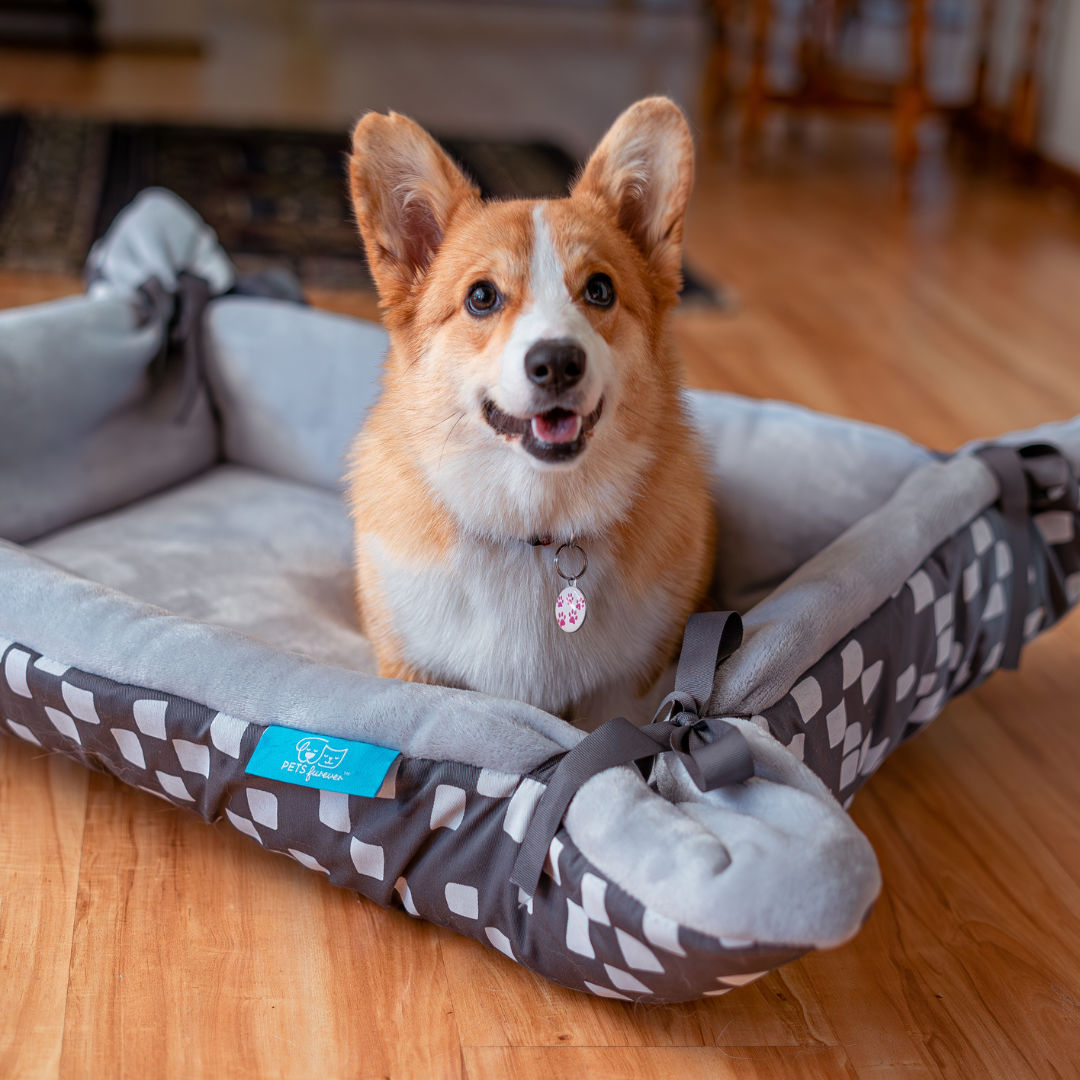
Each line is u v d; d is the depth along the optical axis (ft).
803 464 6.66
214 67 21.49
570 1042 4.13
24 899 4.63
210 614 5.99
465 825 4.16
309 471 7.45
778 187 17.07
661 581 4.91
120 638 4.73
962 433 9.60
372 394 7.22
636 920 3.65
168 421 7.34
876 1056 4.16
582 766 3.96
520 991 4.33
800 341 11.40
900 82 17.33
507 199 5.02
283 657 4.64
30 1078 3.87
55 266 11.31
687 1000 4.01
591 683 4.94
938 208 16.49
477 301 4.43
